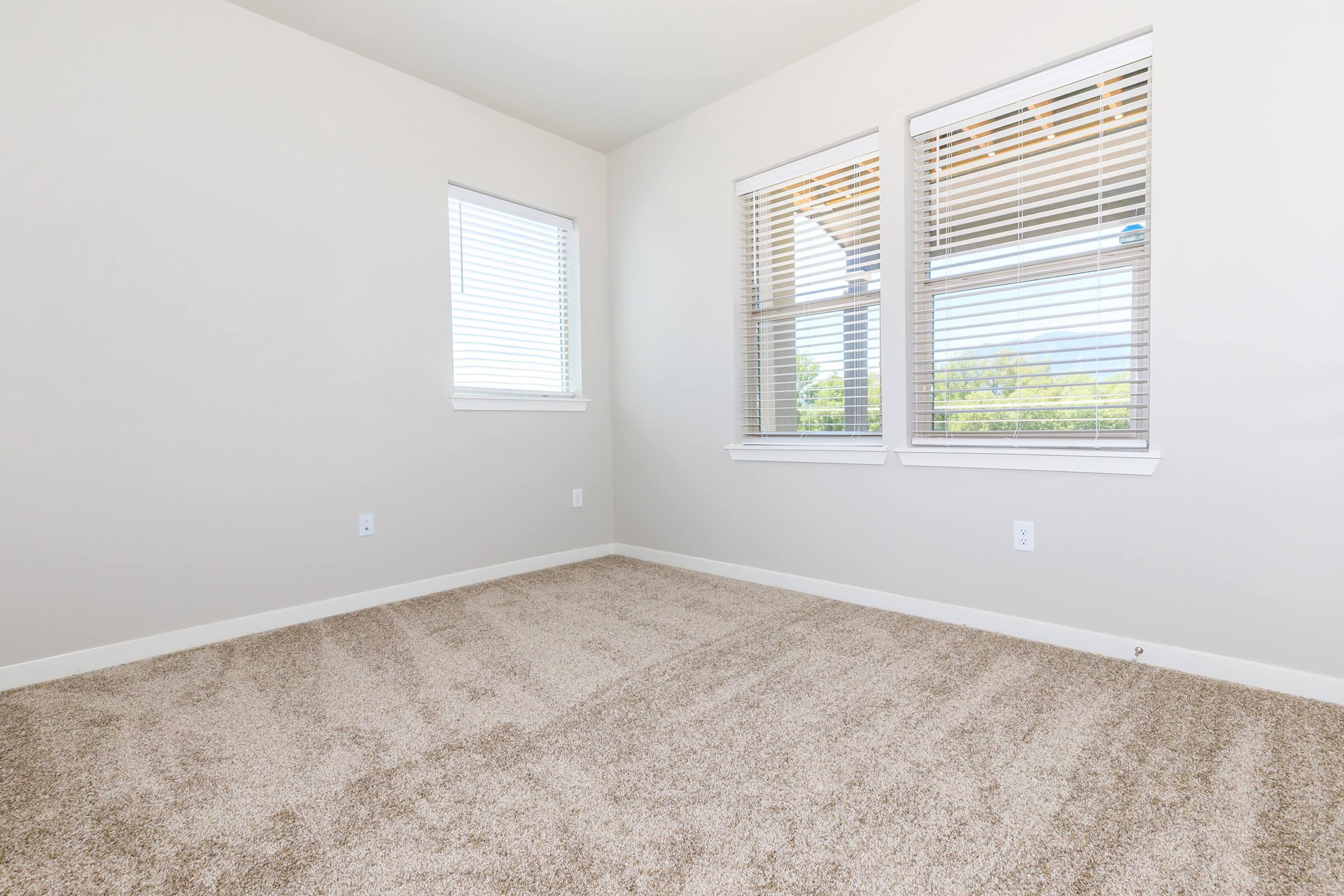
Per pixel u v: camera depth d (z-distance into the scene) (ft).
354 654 7.58
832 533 9.59
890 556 8.95
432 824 4.33
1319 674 5.96
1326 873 3.73
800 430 10.18
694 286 11.21
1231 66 6.15
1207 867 3.80
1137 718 5.66
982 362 8.23
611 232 12.68
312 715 5.98
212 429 8.03
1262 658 6.24
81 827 4.34
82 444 7.14
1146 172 7.07
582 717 5.88
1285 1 5.86
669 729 5.64
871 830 4.21
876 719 5.75
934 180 8.56
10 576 6.75
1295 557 6.02
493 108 10.84
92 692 6.57
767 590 10.14
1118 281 7.15
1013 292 7.98
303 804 4.58
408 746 5.39
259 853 4.06
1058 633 7.49
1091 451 7.29
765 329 10.59
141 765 5.14
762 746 5.32
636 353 12.35
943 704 6.02
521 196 11.29
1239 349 6.21
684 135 11.19
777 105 9.81
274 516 8.56
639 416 12.38
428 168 10.06
